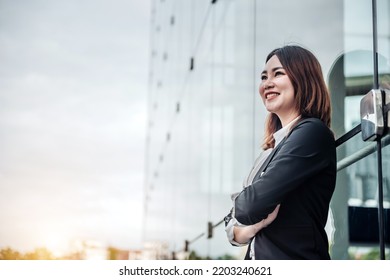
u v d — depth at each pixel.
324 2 3.49
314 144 3.48
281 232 3.71
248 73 5.41
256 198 4.10
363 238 2.94
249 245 4.18
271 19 4.59
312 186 3.45
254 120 4.95
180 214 10.92
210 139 7.70
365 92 2.98
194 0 10.02
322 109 3.45
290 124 3.85
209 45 8.19
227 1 6.84
